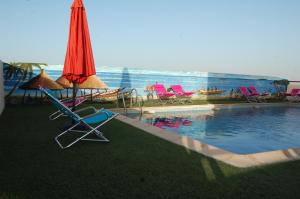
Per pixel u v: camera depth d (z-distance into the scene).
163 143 4.48
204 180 2.83
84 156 3.63
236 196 2.46
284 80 20.64
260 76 19.33
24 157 3.51
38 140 4.52
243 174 3.04
